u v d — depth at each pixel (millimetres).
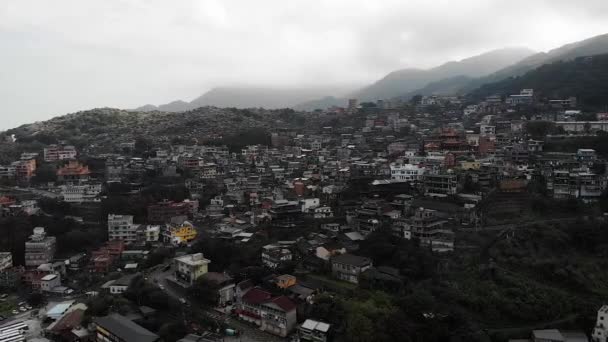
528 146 173500
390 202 144875
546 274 104438
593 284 100562
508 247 112250
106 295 114562
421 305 93188
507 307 96125
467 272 107562
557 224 118250
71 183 196625
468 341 86375
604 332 88312
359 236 131250
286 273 116938
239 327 99000
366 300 99125
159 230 156875
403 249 114750
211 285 109250
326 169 196125
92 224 164875
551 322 93500
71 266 141375
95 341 100500
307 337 91000
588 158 151875
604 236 110750
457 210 129875
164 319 103438
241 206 171875
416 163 173875
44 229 153875
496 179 147750
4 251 145375
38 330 106812
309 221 144375
